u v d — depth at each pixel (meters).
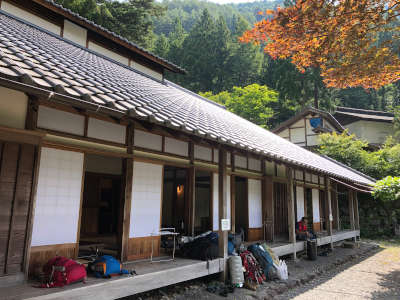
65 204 4.59
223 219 6.00
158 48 36.59
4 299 3.15
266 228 9.49
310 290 6.39
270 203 9.65
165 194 10.54
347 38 6.74
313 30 6.57
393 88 40.38
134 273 4.43
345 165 18.14
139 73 9.29
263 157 7.08
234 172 8.56
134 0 24.08
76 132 4.77
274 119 35.19
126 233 5.32
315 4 5.95
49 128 4.40
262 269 6.60
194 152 7.24
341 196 18.48
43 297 3.29
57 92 2.90
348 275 7.93
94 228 8.70
